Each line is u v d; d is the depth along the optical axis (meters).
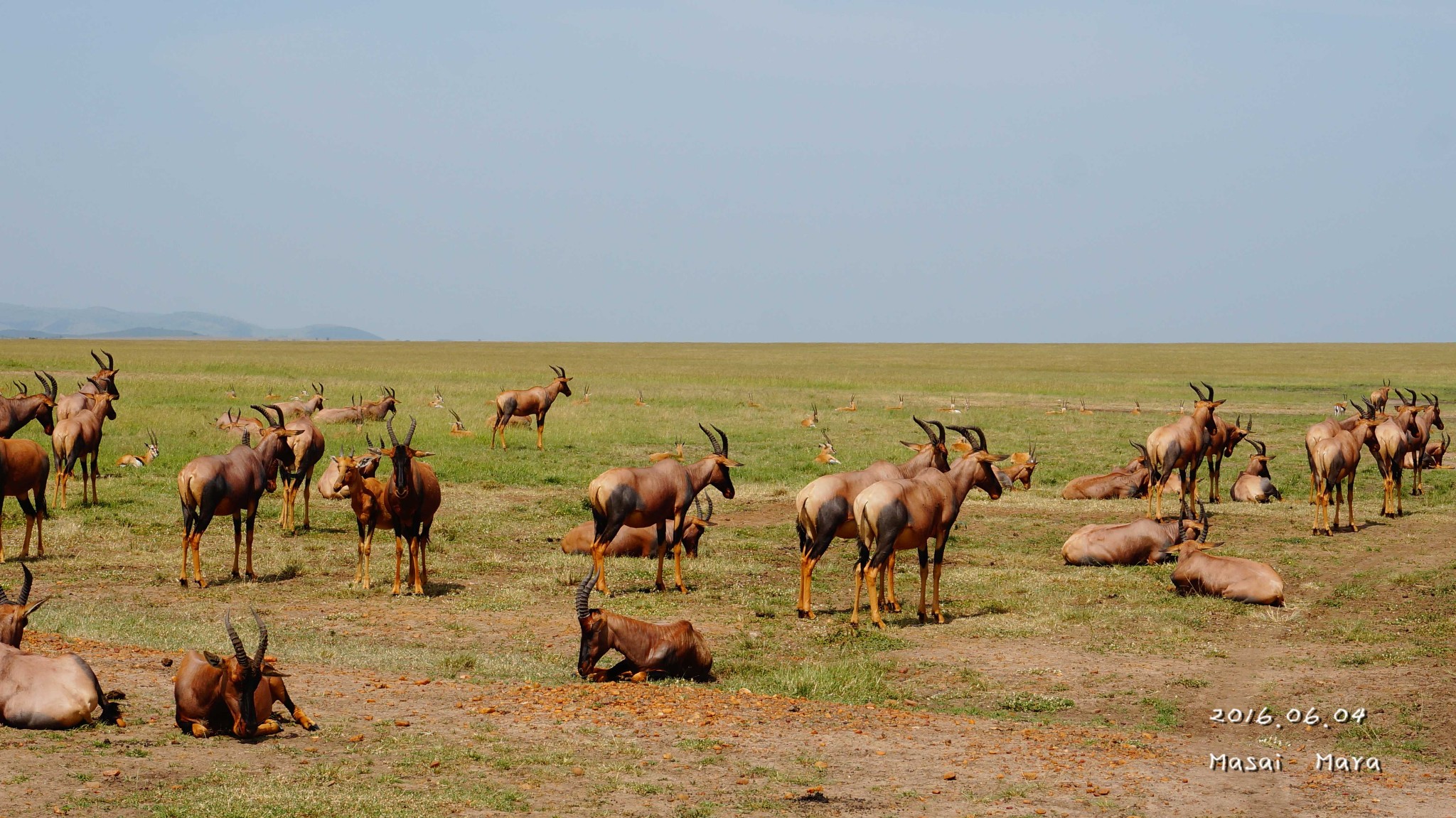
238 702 11.88
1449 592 21.39
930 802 10.70
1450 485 37.59
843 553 26.66
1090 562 24.78
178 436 44.00
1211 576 21.52
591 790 10.80
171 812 9.66
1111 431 55.72
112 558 23.92
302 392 65.81
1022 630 19.11
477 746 12.12
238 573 22.55
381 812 9.89
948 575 23.86
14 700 11.86
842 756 12.16
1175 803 10.95
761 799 10.69
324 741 12.02
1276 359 146.00
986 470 20.38
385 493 21.41
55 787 10.12
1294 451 47.44
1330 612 20.28
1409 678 15.90
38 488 23.94
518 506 32.00
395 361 120.75
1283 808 10.91
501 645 17.84
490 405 62.38
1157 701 15.23
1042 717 14.59
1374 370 117.69
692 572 23.98
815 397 76.62
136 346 166.38
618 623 15.57
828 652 17.77
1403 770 12.38
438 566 24.20
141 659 15.43
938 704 15.21
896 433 54.06
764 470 40.47
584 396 68.69
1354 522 30.19
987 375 110.38
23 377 71.19
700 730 13.00
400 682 14.88
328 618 19.39
